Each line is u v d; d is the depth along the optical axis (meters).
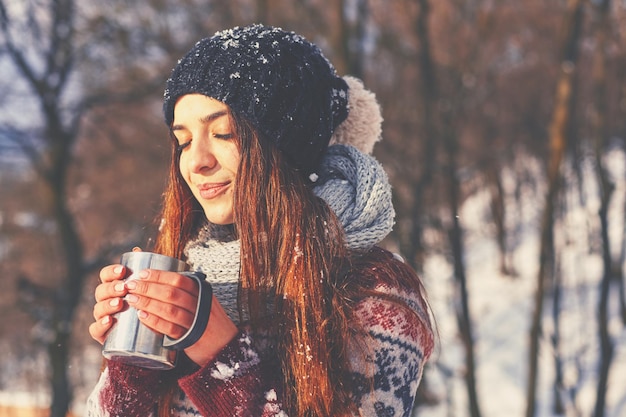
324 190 1.55
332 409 1.37
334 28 9.95
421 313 1.50
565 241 17.19
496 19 16.75
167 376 1.51
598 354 16.59
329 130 1.62
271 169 1.49
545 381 17.08
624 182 20.64
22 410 15.70
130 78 12.30
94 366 15.92
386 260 1.50
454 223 10.74
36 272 15.24
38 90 10.95
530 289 24.86
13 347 15.88
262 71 1.51
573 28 9.50
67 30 10.84
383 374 1.40
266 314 1.47
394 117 14.40
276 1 12.42
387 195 1.56
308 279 1.43
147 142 15.46
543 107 21.36
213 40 1.55
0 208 16.19
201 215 1.69
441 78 14.59
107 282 1.35
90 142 15.88
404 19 13.16
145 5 11.92
